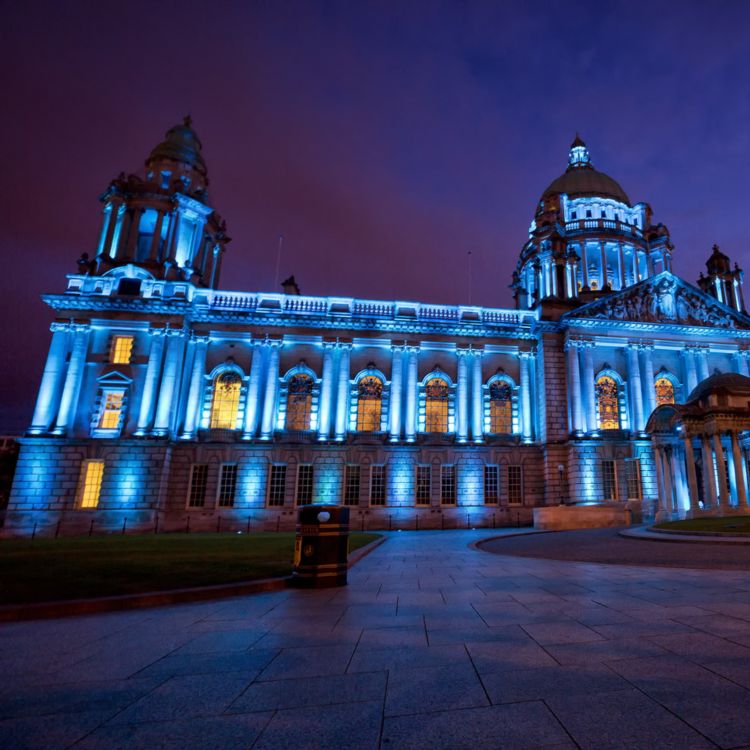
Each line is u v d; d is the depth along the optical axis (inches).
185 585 490.0
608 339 1952.5
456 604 411.8
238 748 174.2
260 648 296.8
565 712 198.7
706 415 1327.5
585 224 2630.4
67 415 1689.2
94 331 1806.1
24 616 384.5
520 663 258.8
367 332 1939.0
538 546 945.5
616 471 1819.6
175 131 2256.4
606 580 522.0
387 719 196.5
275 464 1771.7
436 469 1830.7
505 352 2014.0
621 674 239.0
